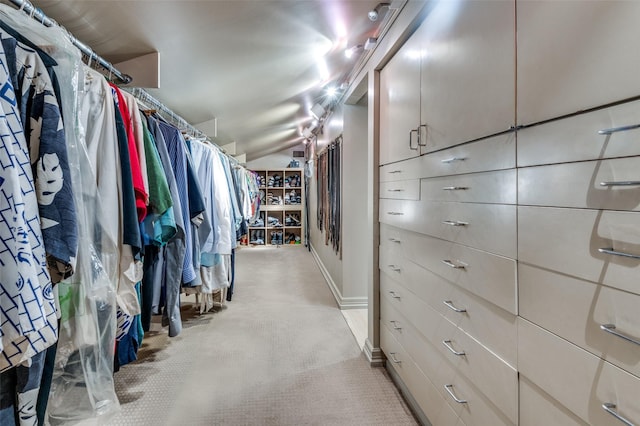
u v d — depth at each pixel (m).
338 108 3.31
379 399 1.64
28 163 0.60
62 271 0.66
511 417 0.85
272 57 1.81
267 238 7.25
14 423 0.62
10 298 0.53
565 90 0.67
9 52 0.63
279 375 1.86
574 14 0.65
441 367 1.23
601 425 0.60
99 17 1.09
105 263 0.93
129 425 1.43
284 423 1.46
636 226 0.54
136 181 1.12
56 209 0.64
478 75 0.98
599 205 0.60
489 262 0.93
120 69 1.43
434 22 1.27
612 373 0.58
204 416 1.50
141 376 1.83
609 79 0.58
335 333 2.45
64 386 0.82
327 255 4.07
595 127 0.61
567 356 0.67
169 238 1.28
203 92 2.05
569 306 0.67
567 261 0.67
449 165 1.15
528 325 0.78
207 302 2.88
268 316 2.80
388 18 1.63
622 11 0.56
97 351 0.86
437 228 1.25
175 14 1.16
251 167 7.26
